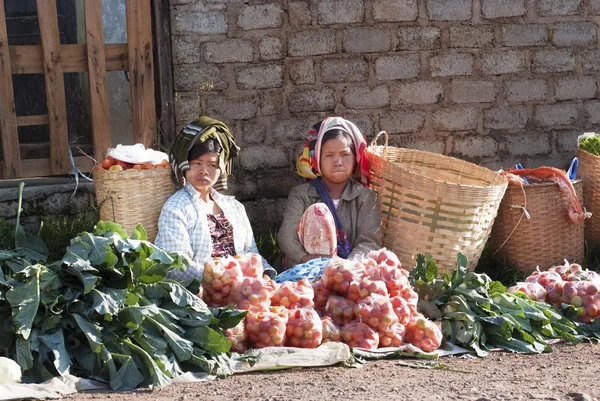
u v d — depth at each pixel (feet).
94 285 13.80
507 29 23.66
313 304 16.07
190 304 14.46
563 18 24.07
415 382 13.43
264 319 15.05
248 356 14.38
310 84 22.45
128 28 20.97
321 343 15.31
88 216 21.36
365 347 15.28
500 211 21.18
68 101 22.04
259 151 22.30
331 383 13.38
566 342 16.71
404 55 22.99
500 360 15.29
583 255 21.83
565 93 24.31
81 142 22.11
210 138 17.84
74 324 13.67
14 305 13.26
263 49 22.00
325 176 19.35
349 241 19.26
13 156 20.57
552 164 24.44
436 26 23.13
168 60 21.49
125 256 14.49
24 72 20.49
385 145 20.72
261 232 22.52
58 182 21.40
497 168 23.99
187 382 13.52
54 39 20.48
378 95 22.91
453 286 16.81
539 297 17.90
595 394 12.64
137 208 17.99
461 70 23.44
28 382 13.12
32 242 16.28
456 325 16.20
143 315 13.66
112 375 13.15
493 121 23.85
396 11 22.77
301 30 22.24
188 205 17.67
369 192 19.33
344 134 19.29
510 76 23.85
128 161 18.10
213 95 21.81
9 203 20.68
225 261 16.12
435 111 23.39
